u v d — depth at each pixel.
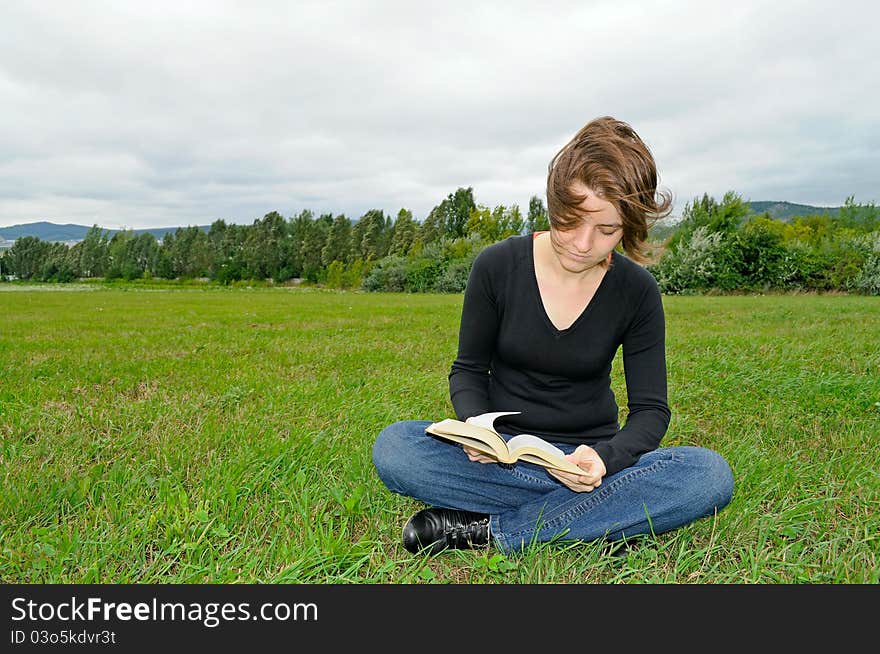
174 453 2.62
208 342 7.18
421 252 39.75
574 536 1.86
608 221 1.63
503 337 2.01
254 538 1.94
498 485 1.95
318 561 1.74
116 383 4.41
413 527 1.88
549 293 1.94
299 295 28.95
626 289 1.95
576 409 2.02
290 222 62.12
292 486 2.29
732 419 3.47
